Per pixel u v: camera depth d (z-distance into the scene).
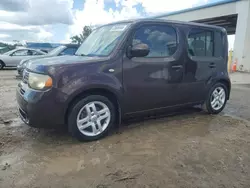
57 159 2.69
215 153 2.92
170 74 3.73
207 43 4.30
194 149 3.02
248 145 3.19
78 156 2.77
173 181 2.30
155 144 3.15
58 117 2.91
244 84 8.78
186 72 3.95
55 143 3.11
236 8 13.20
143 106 3.60
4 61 13.30
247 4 12.43
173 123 4.05
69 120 3.03
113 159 2.72
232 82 9.27
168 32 3.73
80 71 2.95
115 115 3.44
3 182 2.23
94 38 4.02
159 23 3.65
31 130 3.55
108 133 3.49
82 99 3.05
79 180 2.29
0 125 3.76
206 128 3.83
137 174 2.41
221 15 14.24
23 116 3.20
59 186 2.20
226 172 2.49
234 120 4.29
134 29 3.39
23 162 2.61
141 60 3.41
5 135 3.34
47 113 2.85
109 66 3.15
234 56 13.35
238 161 2.73
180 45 3.83
